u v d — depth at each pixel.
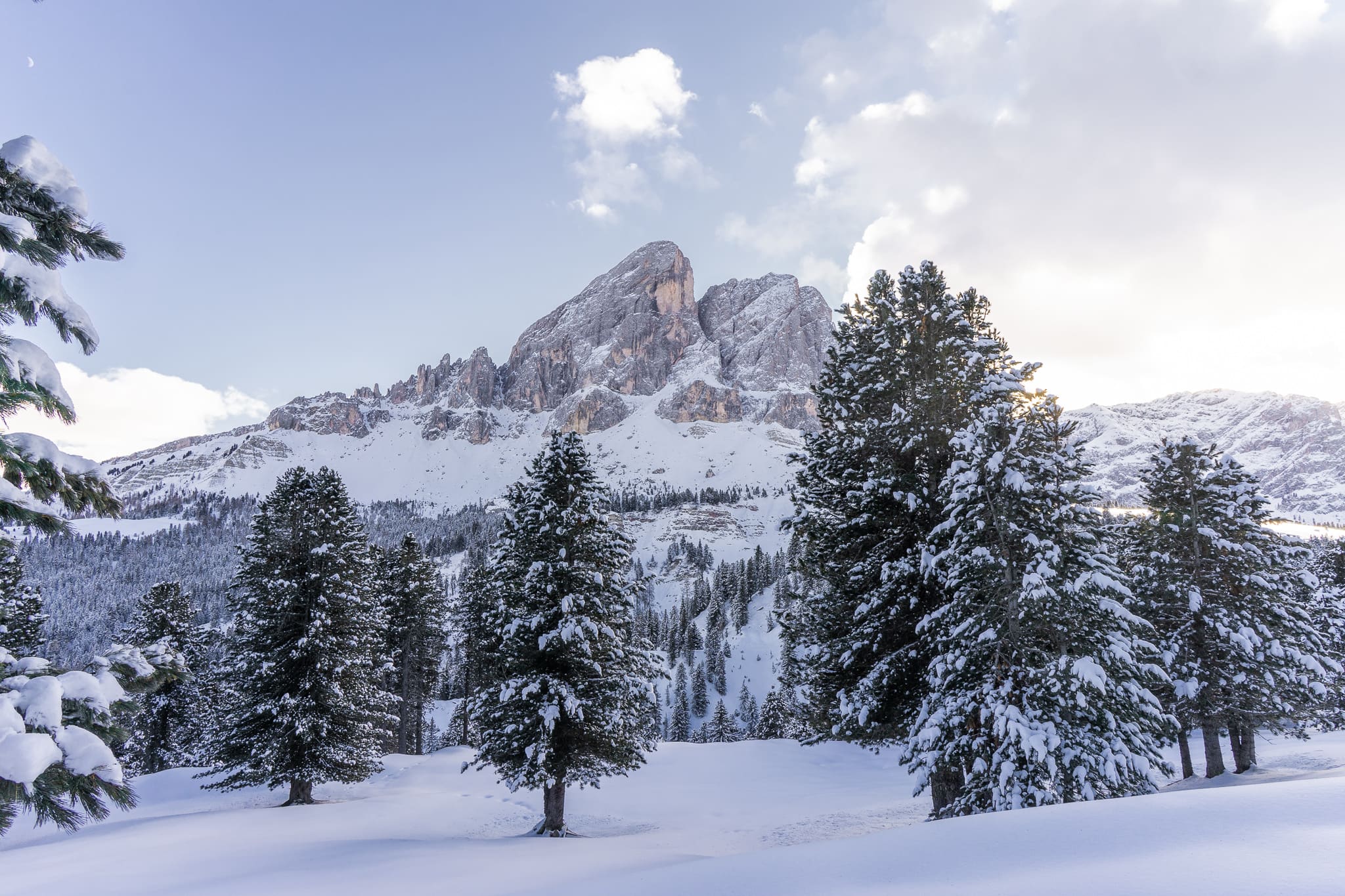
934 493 16.73
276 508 30.92
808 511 18.17
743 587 151.25
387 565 46.00
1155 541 26.80
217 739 30.27
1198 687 24.52
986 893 6.30
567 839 20.91
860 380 18.66
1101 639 14.35
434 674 49.31
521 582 23.50
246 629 29.75
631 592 24.23
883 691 16.33
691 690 118.81
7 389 4.85
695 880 9.05
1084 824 8.16
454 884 12.86
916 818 23.41
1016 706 14.01
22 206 5.14
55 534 5.14
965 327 17.28
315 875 14.27
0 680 4.49
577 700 21.48
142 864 16.27
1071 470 15.00
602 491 24.73
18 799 4.00
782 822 25.86
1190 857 6.25
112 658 5.20
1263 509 26.19
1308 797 7.54
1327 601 36.53
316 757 28.47
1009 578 14.48
